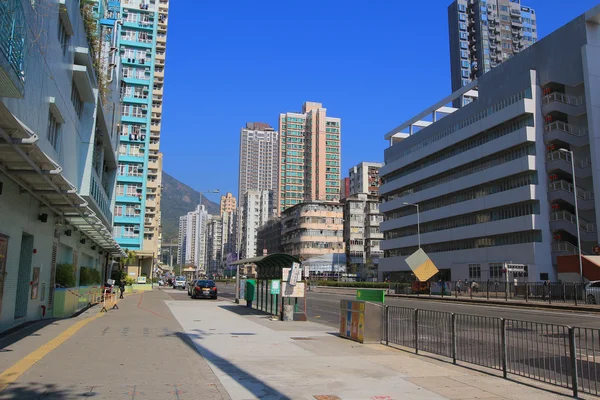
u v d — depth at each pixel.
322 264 106.25
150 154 95.94
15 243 13.08
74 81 18.94
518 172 54.25
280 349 11.16
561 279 48.50
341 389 7.25
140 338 12.59
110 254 44.81
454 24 141.25
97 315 20.16
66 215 17.95
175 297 40.44
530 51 55.53
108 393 6.65
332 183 163.75
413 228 77.00
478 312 25.88
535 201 53.16
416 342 11.17
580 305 28.86
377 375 8.35
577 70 50.12
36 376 7.57
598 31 49.91
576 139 50.59
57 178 11.98
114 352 10.14
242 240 175.38
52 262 17.77
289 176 165.88
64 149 16.98
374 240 107.31
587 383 8.23
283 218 125.62
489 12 137.00
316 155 163.88
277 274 22.44
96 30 22.36
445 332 12.23
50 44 13.85
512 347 9.42
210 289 37.94
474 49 137.38
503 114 56.50
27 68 10.93
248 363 9.22
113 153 33.00
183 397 6.56
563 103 51.59
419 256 48.12
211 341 12.30
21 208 13.42
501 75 59.06
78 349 10.42
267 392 6.95
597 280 33.28
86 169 20.95
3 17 7.93
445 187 67.75
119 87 35.50
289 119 168.38
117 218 74.50
